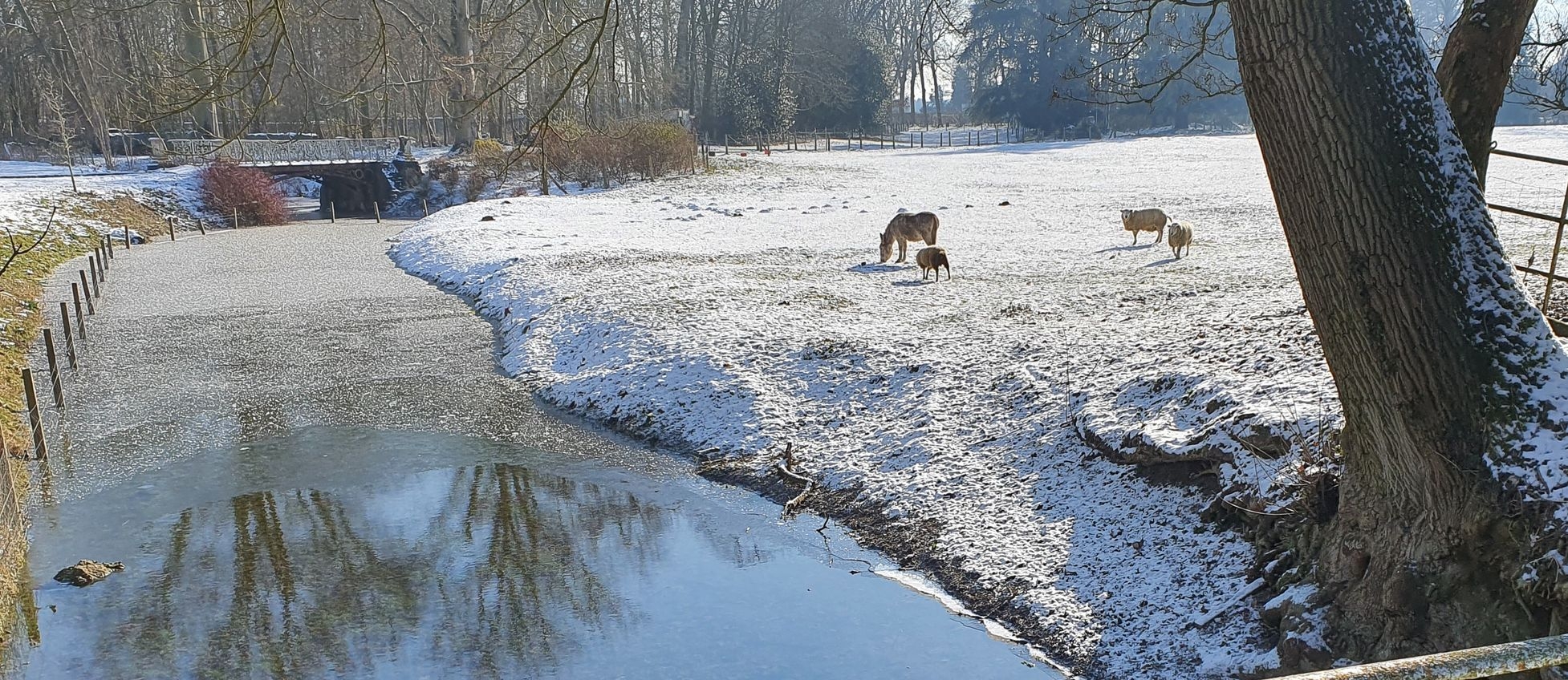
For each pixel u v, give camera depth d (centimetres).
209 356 1892
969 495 1060
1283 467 815
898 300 1855
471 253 2752
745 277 2192
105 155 4831
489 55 1270
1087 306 1623
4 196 3462
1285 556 764
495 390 1656
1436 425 572
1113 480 992
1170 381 1078
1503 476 558
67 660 841
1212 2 1090
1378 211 538
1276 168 572
